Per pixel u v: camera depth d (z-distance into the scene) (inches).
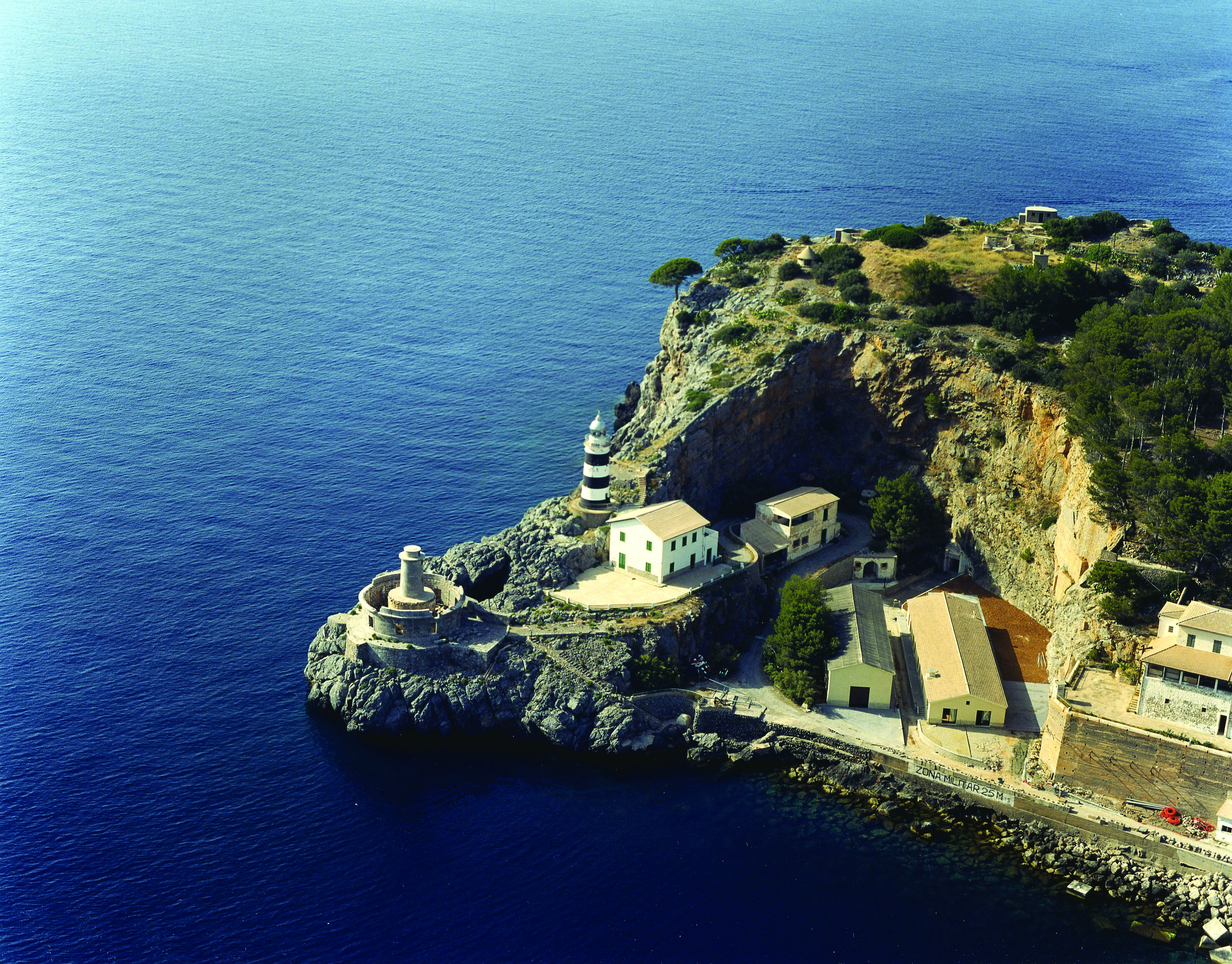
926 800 5841.5
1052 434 7411.4
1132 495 6402.6
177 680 6432.1
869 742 6072.8
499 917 5073.8
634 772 5999.0
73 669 6471.5
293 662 6628.9
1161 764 5526.6
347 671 6279.5
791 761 6112.2
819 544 7736.2
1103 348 7293.3
